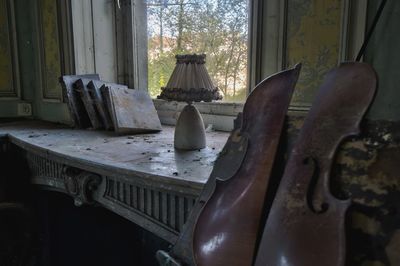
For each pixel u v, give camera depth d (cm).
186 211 80
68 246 182
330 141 51
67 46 175
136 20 177
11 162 157
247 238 58
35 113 207
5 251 163
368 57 84
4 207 157
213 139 126
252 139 65
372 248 44
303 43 108
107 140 128
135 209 93
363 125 50
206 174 81
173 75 106
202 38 156
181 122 109
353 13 95
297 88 110
